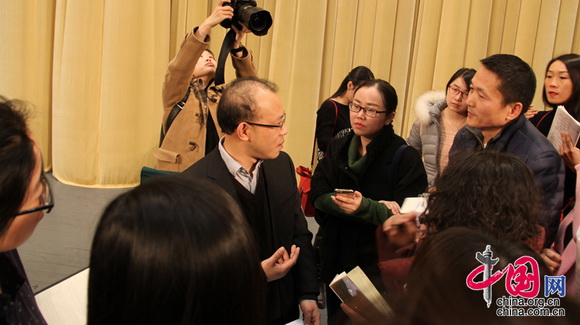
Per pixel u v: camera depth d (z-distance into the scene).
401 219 1.44
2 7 3.63
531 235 1.07
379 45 4.12
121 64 3.69
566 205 1.88
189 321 0.65
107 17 3.62
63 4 3.69
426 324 0.54
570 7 4.15
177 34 3.98
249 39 4.07
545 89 2.27
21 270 1.04
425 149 2.64
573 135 1.76
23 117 0.88
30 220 0.88
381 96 1.75
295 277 1.66
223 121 1.49
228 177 1.49
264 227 1.54
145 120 3.88
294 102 4.09
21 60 3.72
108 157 3.83
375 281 1.43
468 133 1.83
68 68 3.70
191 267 0.64
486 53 4.17
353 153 1.86
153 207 0.67
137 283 0.64
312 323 1.61
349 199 1.70
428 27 4.13
